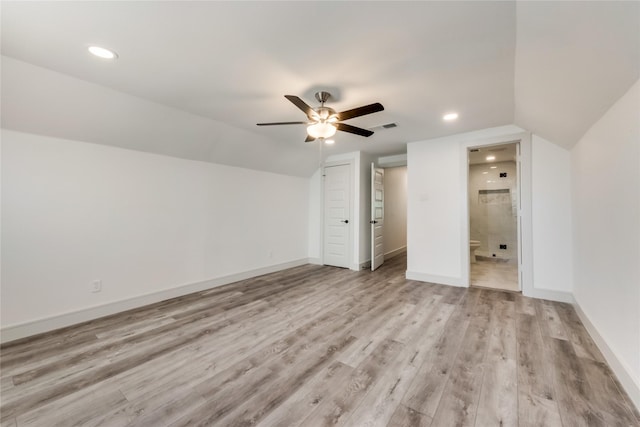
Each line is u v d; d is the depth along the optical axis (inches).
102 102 100.7
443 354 81.5
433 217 162.6
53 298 101.7
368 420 56.1
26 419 56.9
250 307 123.2
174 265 139.3
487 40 68.9
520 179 137.6
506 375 70.8
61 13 59.7
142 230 127.2
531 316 109.7
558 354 80.8
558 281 127.6
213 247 157.3
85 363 78.0
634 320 62.3
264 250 188.1
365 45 71.8
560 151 127.0
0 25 63.7
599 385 66.4
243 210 174.6
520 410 58.4
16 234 94.6
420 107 113.4
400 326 101.5
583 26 50.3
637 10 40.4
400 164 211.8
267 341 90.8
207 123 131.8
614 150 72.1
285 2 56.5
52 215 101.9
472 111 117.6
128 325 104.1
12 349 86.1
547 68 71.5
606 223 79.0
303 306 123.9
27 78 84.1
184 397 63.6
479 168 243.3
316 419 56.4
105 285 115.0
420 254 167.5
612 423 54.6
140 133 119.3
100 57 78.1
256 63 81.0
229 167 166.4
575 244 116.3
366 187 205.9
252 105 112.6
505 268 204.1
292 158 193.5
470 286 154.3
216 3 56.7
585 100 76.4
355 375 71.6
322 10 58.9
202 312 117.4
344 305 124.7
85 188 109.9
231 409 59.6
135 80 91.5
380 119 128.3
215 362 78.2
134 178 124.6
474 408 59.2
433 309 118.6
